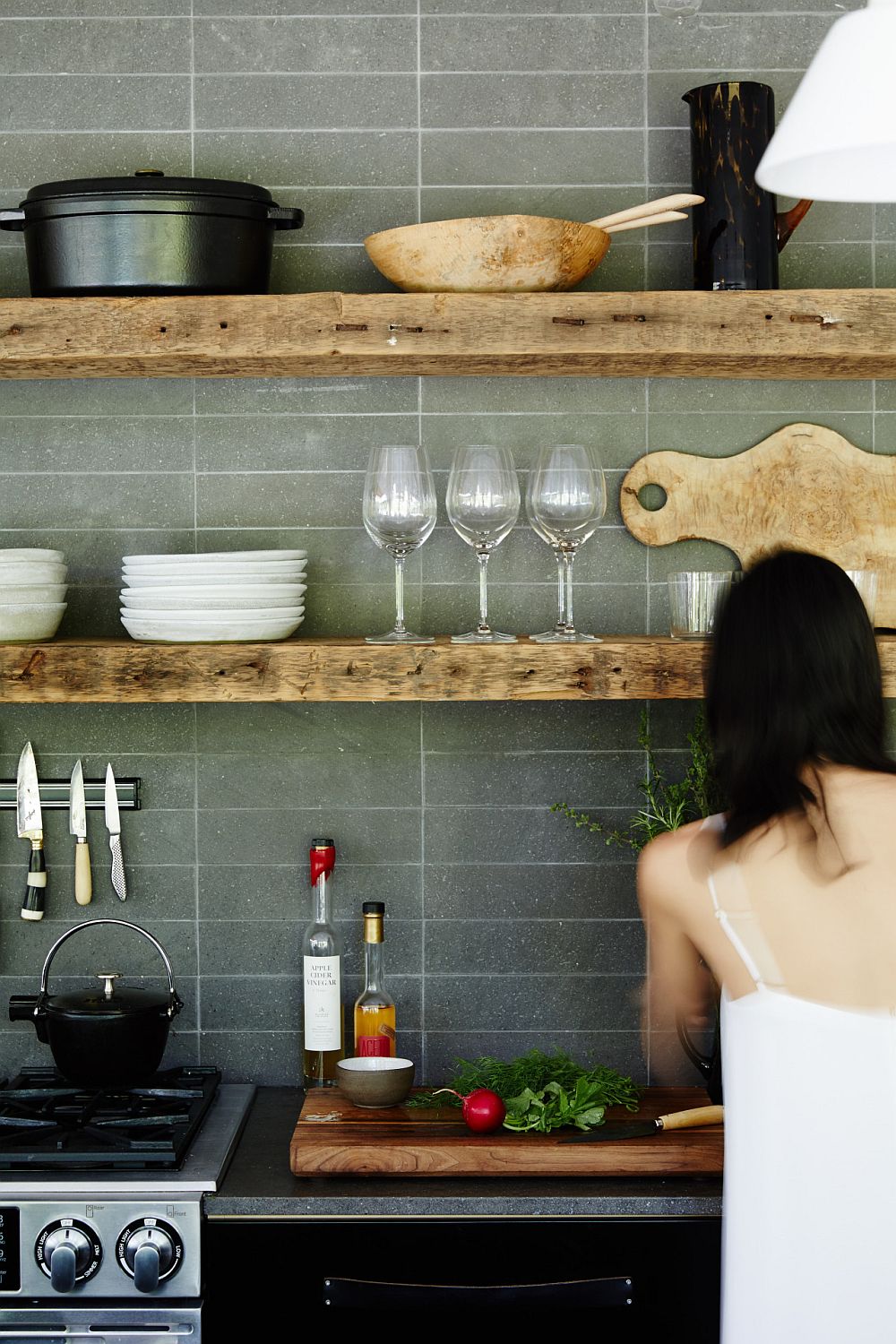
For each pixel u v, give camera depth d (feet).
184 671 5.96
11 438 6.90
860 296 5.90
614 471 6.91
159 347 5.90
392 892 6.91
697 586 6.08
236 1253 5.48
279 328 5.90
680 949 5.18
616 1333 5.48
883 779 4.69
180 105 6.84
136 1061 6.12
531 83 6.84
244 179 6.86
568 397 6.89
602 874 6.91
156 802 6.91
